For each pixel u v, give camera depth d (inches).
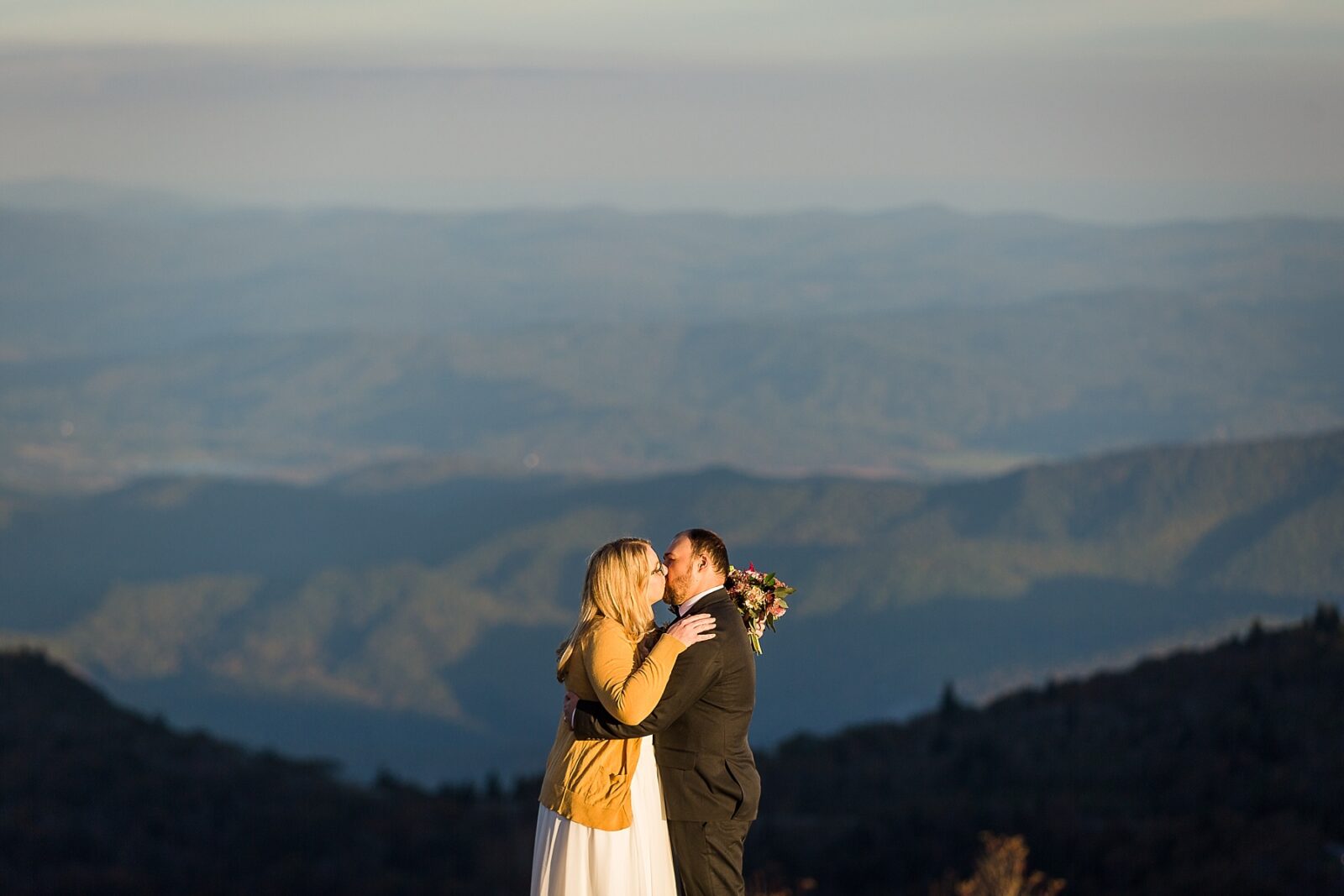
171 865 1815.9
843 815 1569.9
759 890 712.4
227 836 1952.5
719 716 282.7
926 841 1268.5
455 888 1699.1
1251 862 1029.8
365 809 2079.2
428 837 1899.6
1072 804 1333.7
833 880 1239.5
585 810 276.7
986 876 649.6
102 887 1723.7
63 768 2225.6
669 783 284.4
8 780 2137.1
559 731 288.7
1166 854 1088.8
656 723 275.7
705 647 279.0
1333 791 1212.5
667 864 283.4
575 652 279.7
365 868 1801.2
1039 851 1146.7
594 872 275.9
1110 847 1124.5
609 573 279.9
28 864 1796.3
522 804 2137.1
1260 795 1237.1
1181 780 1385.3
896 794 1642.5
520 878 1759.4
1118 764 1526.8
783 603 296.8
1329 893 950.4
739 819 284.8
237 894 1691.7
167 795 2134.6
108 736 2493.8
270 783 2260.1
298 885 1722.4
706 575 294.5
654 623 285.7
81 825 1951.3
